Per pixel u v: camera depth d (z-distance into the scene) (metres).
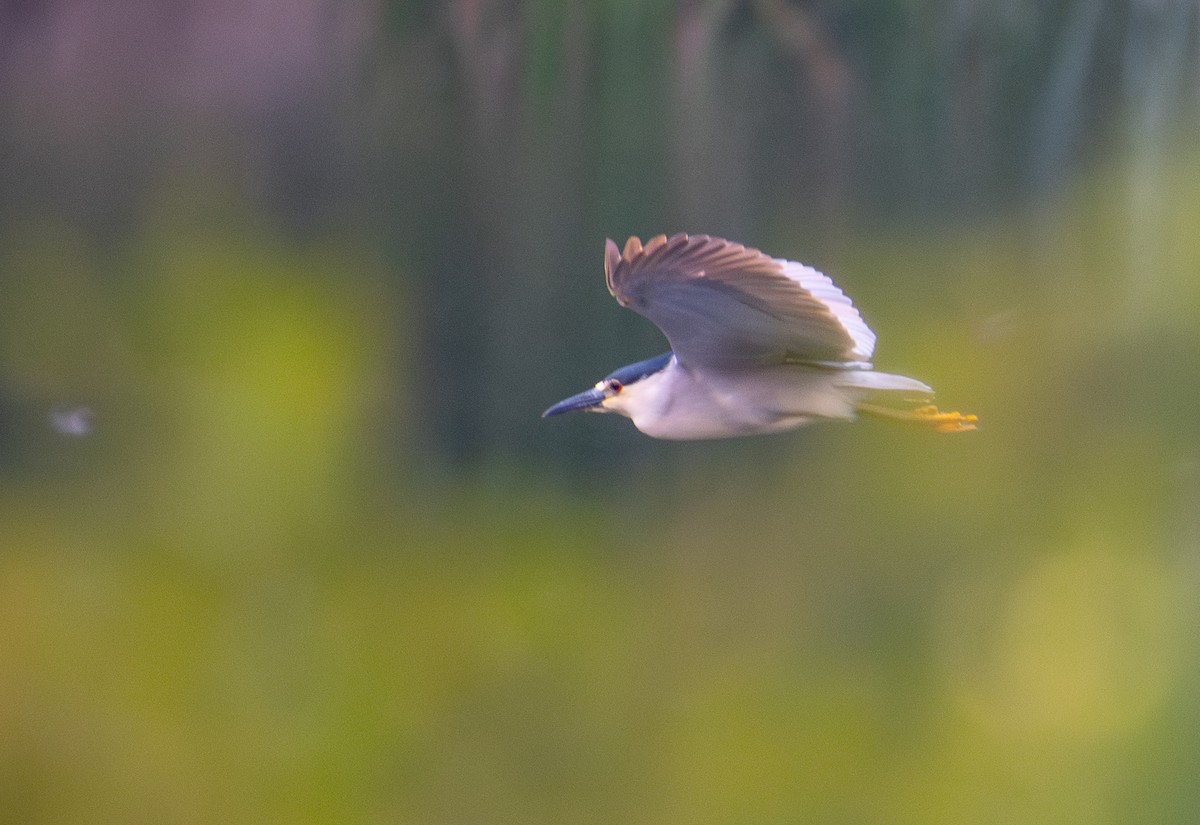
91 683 10.34
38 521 11.48
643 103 14.59
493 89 14.54
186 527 11.79
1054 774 9.98
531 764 10.22
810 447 12.21
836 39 15.32
